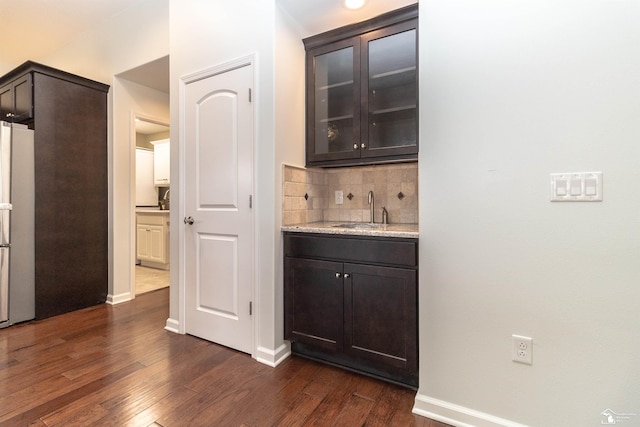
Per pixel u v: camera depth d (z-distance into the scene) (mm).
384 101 2041
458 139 1416
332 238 1861
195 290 2363
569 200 1218
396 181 2322
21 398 1584
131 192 3328
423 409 1504
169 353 2100
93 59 3322
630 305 1140
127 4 2902
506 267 1334
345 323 1825
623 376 1155
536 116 1269
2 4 2850
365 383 1762
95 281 3129
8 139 2557
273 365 1946
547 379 1273
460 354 1435
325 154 2205
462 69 1401
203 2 2270
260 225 2035
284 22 2053
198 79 2311
